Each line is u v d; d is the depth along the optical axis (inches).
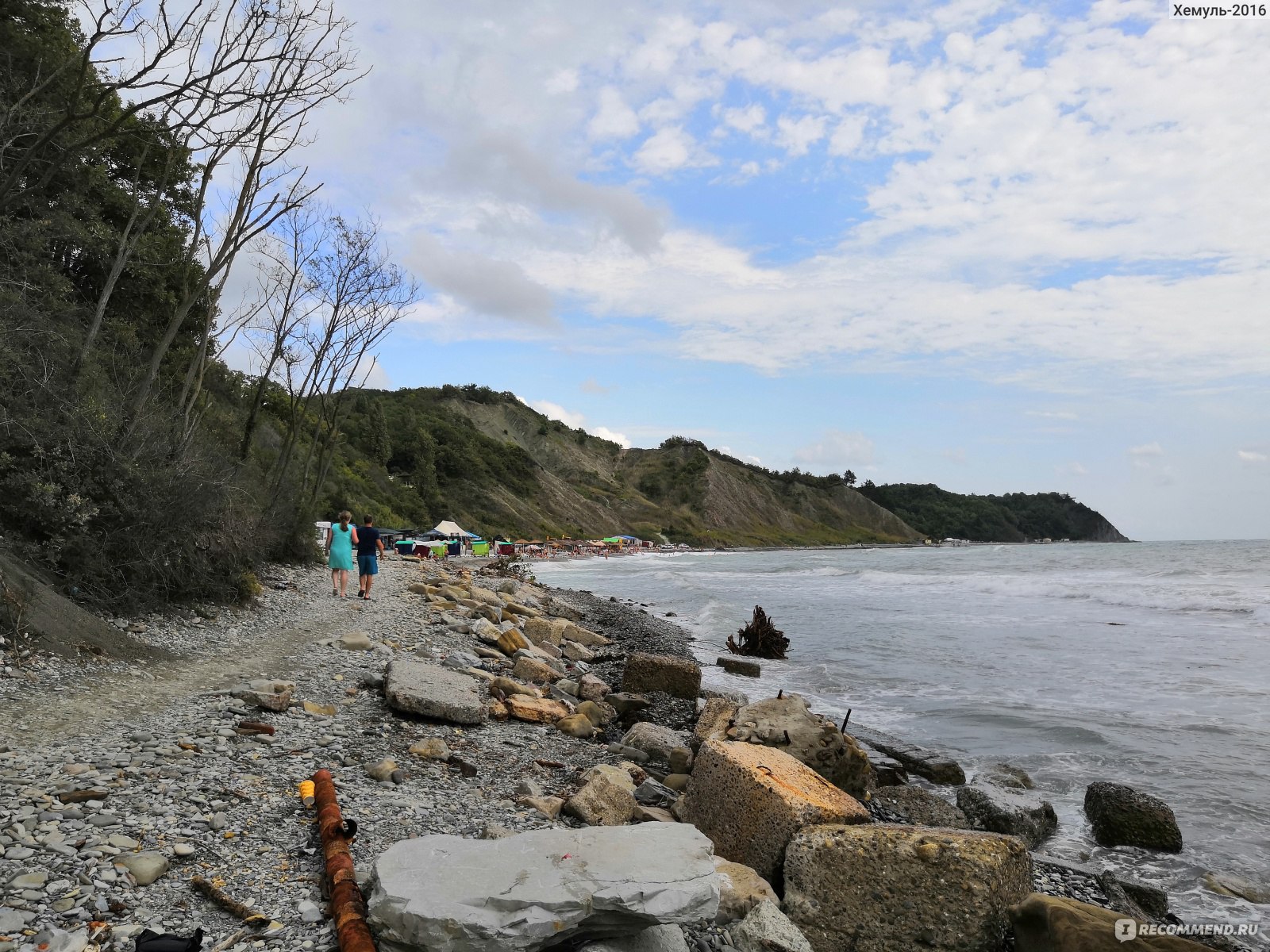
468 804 224.8
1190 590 1141.1
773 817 205.9
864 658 661.3
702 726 339.0
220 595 502.6
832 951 176.1
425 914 129.1
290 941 135.6
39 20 681.6
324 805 189.2
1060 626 845.2
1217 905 229.0
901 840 177.2
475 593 859.4
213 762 220.5
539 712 366.9
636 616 990.4
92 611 378.3
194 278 905.5
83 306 697.0
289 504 867.4
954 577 1705.2
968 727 422.6
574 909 135.0
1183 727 413.1
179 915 139.7
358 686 355.9
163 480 446.9
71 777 191.2
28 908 132.0
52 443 405.1
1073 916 158.2
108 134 416.5
